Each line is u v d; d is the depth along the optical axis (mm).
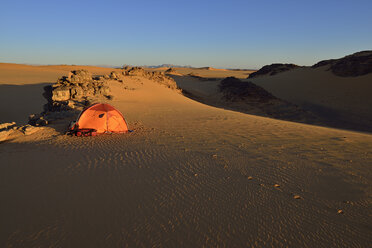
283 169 6594
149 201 4805
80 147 8586
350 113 42438
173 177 6008
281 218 4242
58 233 3781
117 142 9422
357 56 70375
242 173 6309
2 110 28562
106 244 3523
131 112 18031
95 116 11133
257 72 116438
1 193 5082
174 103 27734
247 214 4359
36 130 10695
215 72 196375
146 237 3689
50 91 21766
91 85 23688
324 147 8945
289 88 64188
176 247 3479
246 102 54250
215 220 4164
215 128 12719
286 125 14531
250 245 3527
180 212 4406
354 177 6035
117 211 4422
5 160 7074
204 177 6027
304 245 3537
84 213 4348
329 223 4090
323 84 61500
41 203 4691
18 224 4020
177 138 10227
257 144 9336
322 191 5285
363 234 3791
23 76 58969
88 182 5660
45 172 6238
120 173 6230
